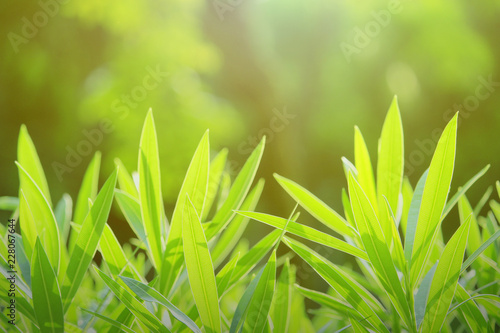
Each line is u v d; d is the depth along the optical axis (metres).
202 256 0.97
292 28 7.08
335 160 7.07
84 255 1.00
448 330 1.06
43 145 6.38
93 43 6.43
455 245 0.98
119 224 5.47
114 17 6.16
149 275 1.98
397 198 1.06
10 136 6.34
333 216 1.06
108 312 1.12
